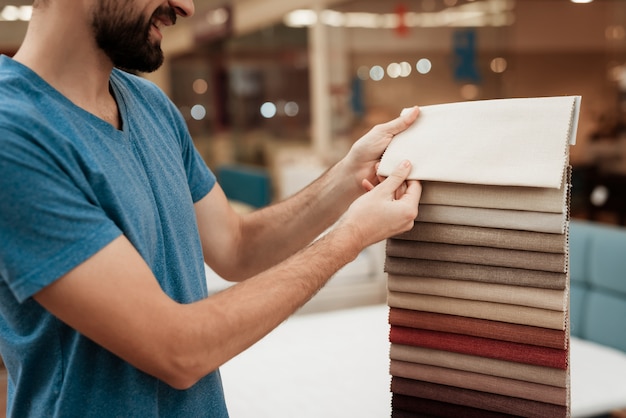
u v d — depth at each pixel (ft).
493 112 2.98
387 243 3.06
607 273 7.36
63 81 2.89
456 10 24.64
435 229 2.95
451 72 24.95
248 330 2.79
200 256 3.47
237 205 15.52
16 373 2.98
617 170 23.24
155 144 3.32
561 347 2.76
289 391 5.63
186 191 3.40
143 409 2.89
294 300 2.89
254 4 26.96
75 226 2.50
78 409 2.81
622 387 5.69
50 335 2.81
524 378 2.87
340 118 23.58
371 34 23.70
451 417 3.08
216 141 37.65
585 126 26.78
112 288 2.51
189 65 38.29
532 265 2.75
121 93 3.24
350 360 6.33
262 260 4.02
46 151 2.52
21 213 2.42
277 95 30.50
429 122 3.20
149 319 2.55
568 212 2.75
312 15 23.65
